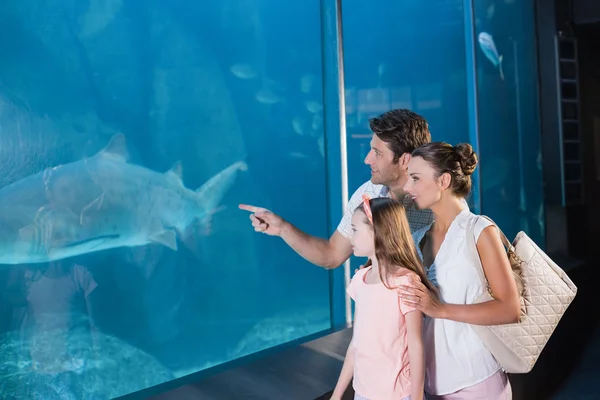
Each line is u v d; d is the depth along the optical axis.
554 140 8.59
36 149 12.33
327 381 2.92
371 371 1.76
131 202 9.52
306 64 22.58
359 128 15.88
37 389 9.67
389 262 1.74
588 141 9.39
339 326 4.01
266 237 21.61
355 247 1.87
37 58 14.22
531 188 9.90
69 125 14.91
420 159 1.88
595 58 9.62
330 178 5.51
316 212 23.56
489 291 1.82
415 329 1.70
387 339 1.74
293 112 23.31
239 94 21.61
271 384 2.85
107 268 15.37
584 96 9.28
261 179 23.02
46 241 7.84
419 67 15.66
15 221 7.41
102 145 15.88
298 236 2.28
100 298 15.00
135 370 13.02
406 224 1.79
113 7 16.22
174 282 18.67
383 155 2.19
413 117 2.18
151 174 9.95
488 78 10.13
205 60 20.08
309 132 23.25
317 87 22.66
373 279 1.83
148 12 17.33
